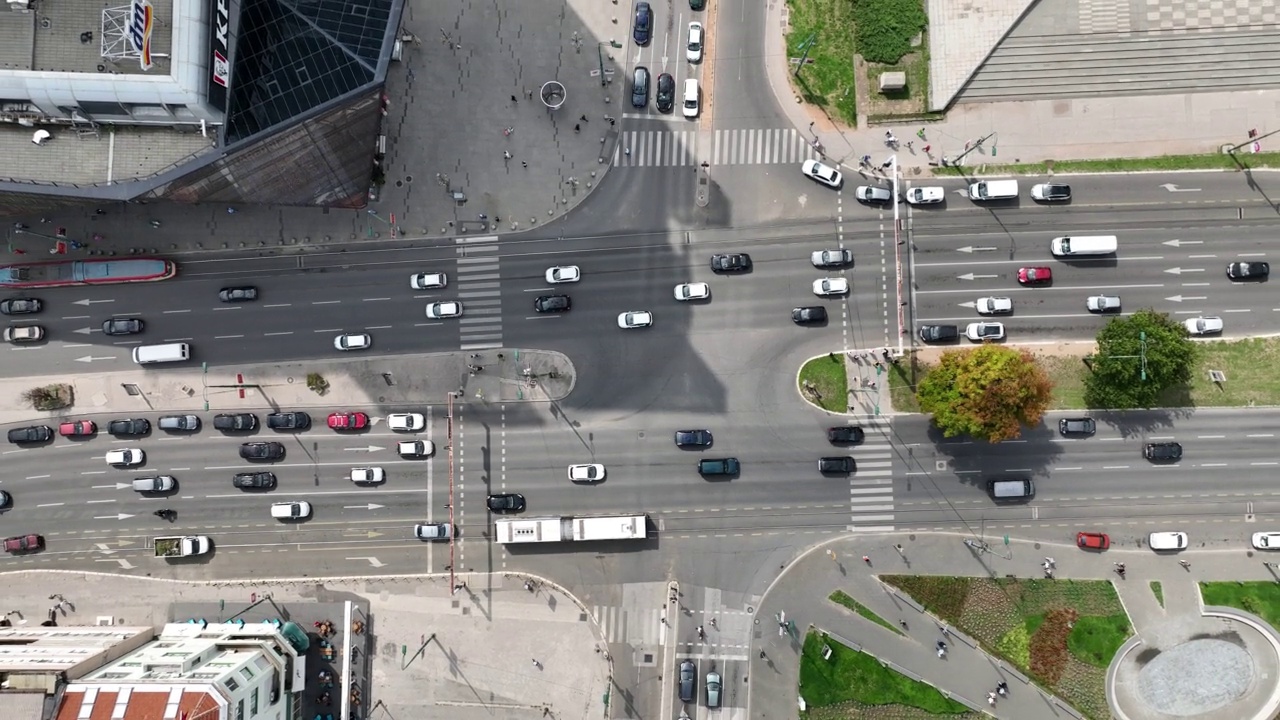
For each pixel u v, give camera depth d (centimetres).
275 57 7262
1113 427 8469
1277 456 8362
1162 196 8544
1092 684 8362
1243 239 8481
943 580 8475
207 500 8806
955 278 8631
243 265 8850
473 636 8644
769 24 8781
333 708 8650
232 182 7694
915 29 8675
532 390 8756
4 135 7362
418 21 8825
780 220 8725
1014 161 8631
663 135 8800
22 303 8794
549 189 8819
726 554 8588
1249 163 8494
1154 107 8575
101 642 8106
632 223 8788
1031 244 8594
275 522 8775
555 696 8594
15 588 8825
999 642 8425
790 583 8556
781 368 8669
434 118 8825
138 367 8856
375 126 7844
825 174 8588
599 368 8744
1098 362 7975
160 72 6900
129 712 7212
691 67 8812
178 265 8850
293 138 7375
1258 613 8288
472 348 8794
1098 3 8525
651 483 8669
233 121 7269
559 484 8700
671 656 8562
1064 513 8475
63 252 8819
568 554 8638
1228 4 8425
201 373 8844
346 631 8631
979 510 8506
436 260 8831
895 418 8588
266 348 8838
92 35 6944
